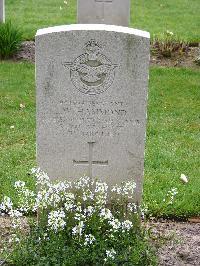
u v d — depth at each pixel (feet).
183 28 20.49
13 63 16.01
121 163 8.61
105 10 15.65
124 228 8.23
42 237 8.16
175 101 14.01
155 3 24.08
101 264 7.92
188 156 11.26
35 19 20.76
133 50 8.09
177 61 16.79
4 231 8.92
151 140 11.83
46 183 8.53
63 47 8.07
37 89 8.26
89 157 8.59
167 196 9.78
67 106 8.34
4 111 13.10
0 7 17.25
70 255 7.91
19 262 7.98
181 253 8.55
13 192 9.73
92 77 8.20
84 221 8.20
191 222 9.45
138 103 8.31
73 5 23.17
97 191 8.36
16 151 11.22
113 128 8.44
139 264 8.00
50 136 8.48
